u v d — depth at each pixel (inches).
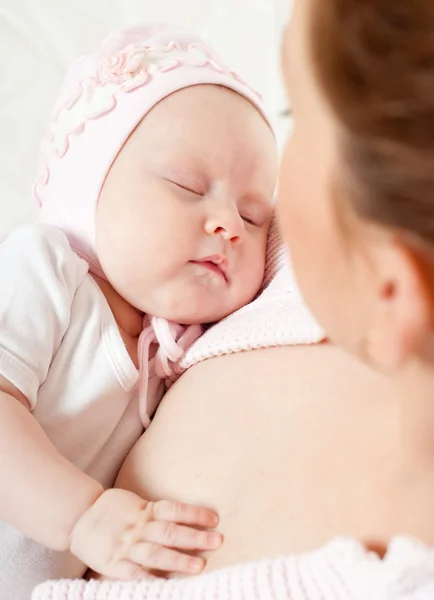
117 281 33.2
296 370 26.4
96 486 26.7
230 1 52.1
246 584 20.9
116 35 37.6
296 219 17.4
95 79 35.0
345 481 22.2
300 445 24.0
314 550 21.1
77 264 32.2
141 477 27.3
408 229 14.4
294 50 15.8
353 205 15.1
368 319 16.7
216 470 25.3
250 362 28.1
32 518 26.3
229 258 32.9
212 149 33.4
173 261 32.3
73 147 34.9
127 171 33.2
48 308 29.9
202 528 24.5
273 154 36.4
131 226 32.5
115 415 31.0
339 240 16.3
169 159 32.9
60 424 29.8
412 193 13.9
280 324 28.3
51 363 30.2
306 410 24.8
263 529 23.0
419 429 20.1
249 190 34.6
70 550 26.4
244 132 34.6
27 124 47.8
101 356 31.0
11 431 26.9
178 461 26.5
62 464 27.0
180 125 33.5
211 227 32.4
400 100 13.4
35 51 49.5
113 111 34.2
